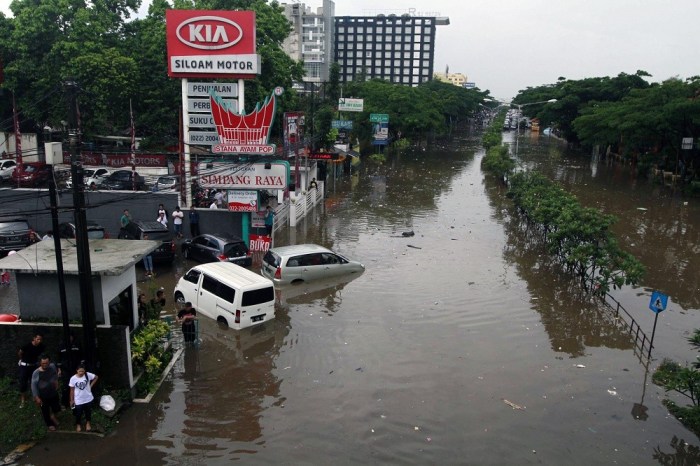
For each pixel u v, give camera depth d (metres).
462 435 11.16
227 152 23.84
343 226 30.45
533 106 103.25
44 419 10.62
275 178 24.17
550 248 22.73
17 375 11.75
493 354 14.91
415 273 22.05
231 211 24.94
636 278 18.41
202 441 10.67
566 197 27.73
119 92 38.53
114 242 13.84
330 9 147.62
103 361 11.65
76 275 11.59
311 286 20.17
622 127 49.69
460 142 97.31
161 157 37.72
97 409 11.14
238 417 11.55
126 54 41.44
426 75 183.12
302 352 14.70
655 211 36.72
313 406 12.07
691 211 36.88
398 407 12.12
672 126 46.88
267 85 41.44
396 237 28.16
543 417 11.92
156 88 40.59
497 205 37.72
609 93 78.06
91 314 11.09
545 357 14.85
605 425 11.71
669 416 12.16
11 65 40.19
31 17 39.75
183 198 26.73
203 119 27.03
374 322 16.84
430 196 41.00
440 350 15.04
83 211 10.78
